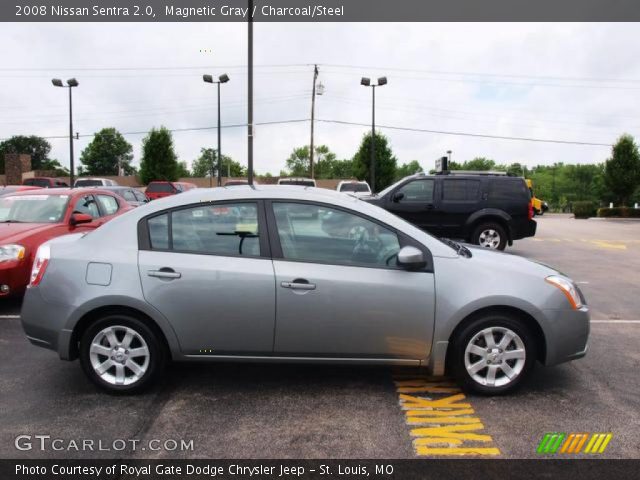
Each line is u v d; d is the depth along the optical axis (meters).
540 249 14.35
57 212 7.80
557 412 3.93
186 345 4.12
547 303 4.11
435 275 4.08
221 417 3.83
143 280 4.07
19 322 6.37
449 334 4.08
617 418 3.83
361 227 4.17
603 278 9.70
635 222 29.62
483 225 11.98
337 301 4.03
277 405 4.03
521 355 4.15
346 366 4.87
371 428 3.66
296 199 4.21
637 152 37.00
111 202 9.45
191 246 4.17
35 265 4.28
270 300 4.04
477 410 3.95
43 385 4.42
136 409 3.96
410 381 4.52
